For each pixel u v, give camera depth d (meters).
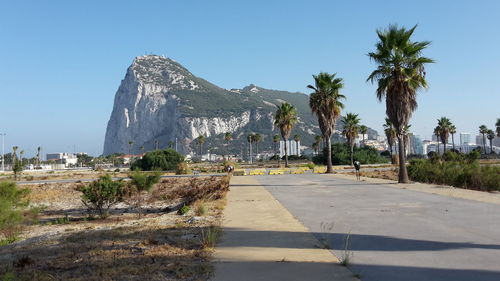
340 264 6.29
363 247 7.54
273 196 18.62
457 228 9.33
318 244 7.88
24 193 19.94
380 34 25.73
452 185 22.42
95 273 6.32
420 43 25.19
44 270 6.90
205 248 7.82
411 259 6.55
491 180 19.67
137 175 22.55
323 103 43.00
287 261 6.57
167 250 7.90
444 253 6.93
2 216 14.62
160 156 72.25
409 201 15.20
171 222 12.57
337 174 40.06
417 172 27.80
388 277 5.56
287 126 67.50
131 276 6.11
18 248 9.57
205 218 12.50
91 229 13.10
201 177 41.50
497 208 12.73
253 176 40.31
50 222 19.44
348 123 74.12
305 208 13.91
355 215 11.88
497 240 7.91
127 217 21.34
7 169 142.25
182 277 5.91
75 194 33.09
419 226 9.72
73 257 7.78
